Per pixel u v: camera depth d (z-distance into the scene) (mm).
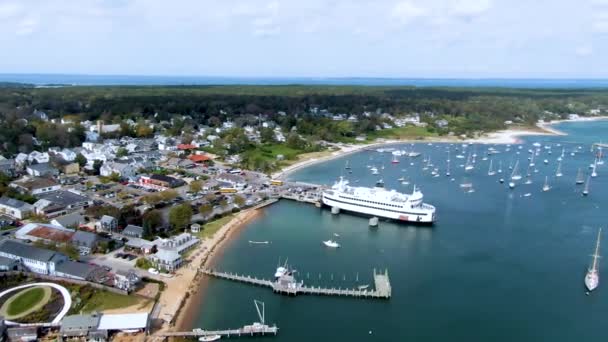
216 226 185875
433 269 152750
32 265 135000
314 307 126625
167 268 142500
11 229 167375
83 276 129125
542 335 114812
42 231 158500
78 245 150875
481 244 176000
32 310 113125
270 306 126562
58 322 108438
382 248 171125
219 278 141625
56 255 134500
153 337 108000
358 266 154375
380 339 112125
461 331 116125
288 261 156875
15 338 103375
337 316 122375
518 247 172625
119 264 143250
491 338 113188
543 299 132875
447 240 180250
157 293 127000
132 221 172750
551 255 165125
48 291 122812
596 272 147375
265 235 182000
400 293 135500
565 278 146750
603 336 114625
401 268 153250
